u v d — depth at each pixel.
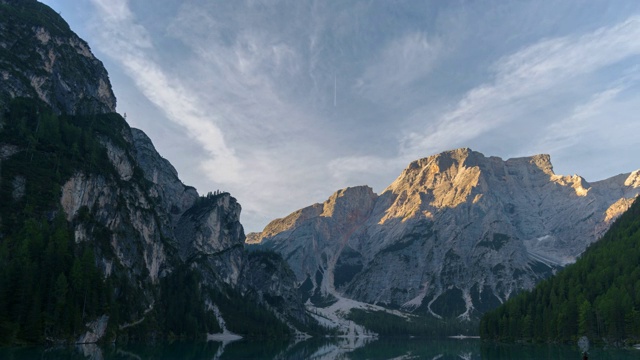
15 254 161.00
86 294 174.12
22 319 146.38
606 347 187.75
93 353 145.00
